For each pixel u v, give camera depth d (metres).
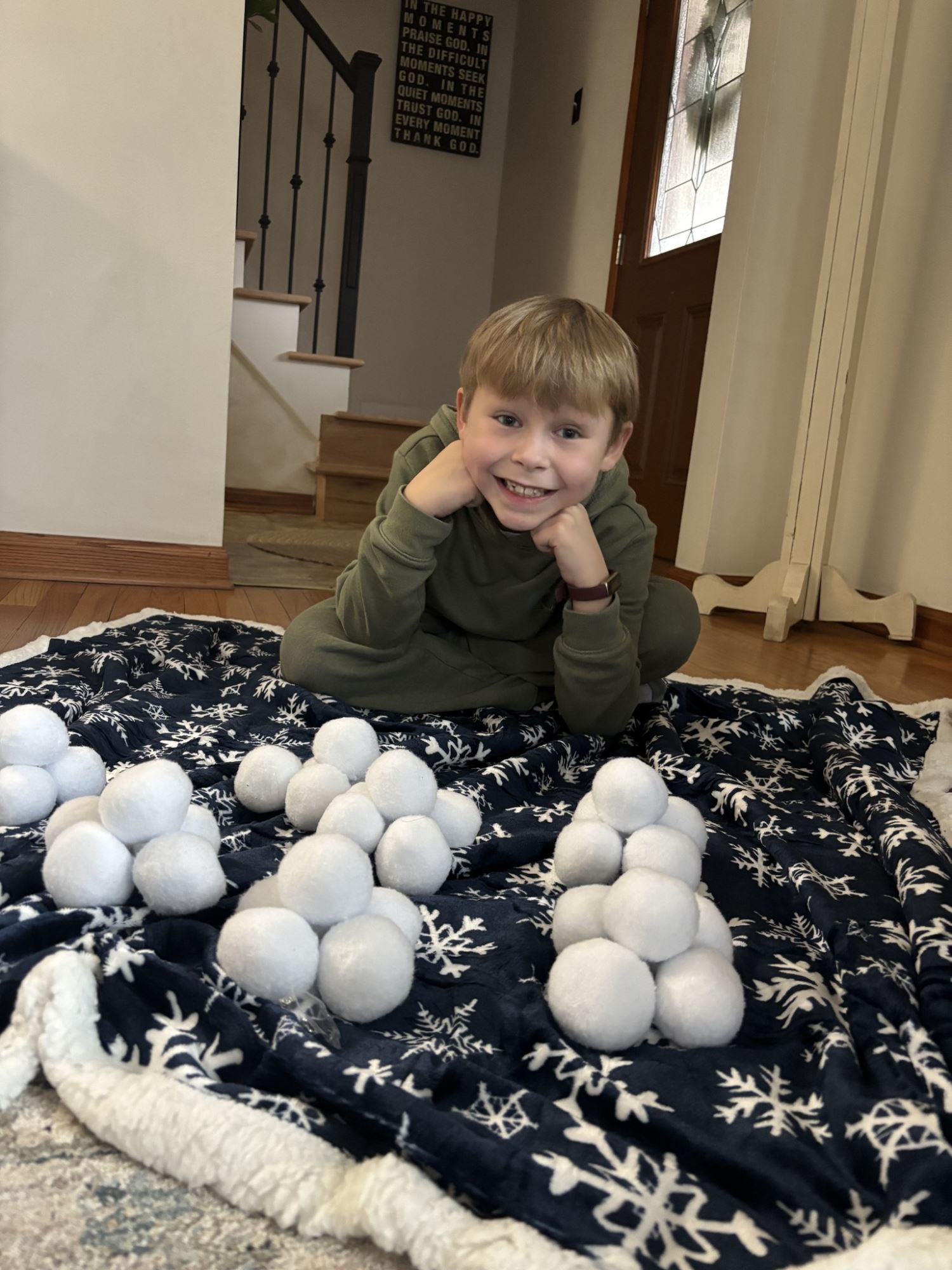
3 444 2.10
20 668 1.31
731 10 3.15
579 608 1.13
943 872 0.81
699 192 3.34
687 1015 0.60
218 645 1.60
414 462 1.26
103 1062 0.55
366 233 5.12
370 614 1.21
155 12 2.01
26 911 0.66
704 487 2.98
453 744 1.10
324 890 0.63
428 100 5.08
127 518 2.19
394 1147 0.50
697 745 1.25
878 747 1.26
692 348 3.30
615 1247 0.44
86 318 2.09
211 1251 0.45
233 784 0.95
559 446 1.03
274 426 3.97
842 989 0.67
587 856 0.76
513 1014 0.62
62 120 2.00
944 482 2.44
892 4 2.29
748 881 0.84
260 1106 0.52
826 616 2.57
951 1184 0.47
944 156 2.49
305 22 4.06
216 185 2.11
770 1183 0.49
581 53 4.30
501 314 1.05
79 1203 0.47
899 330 2.63
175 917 0.69
